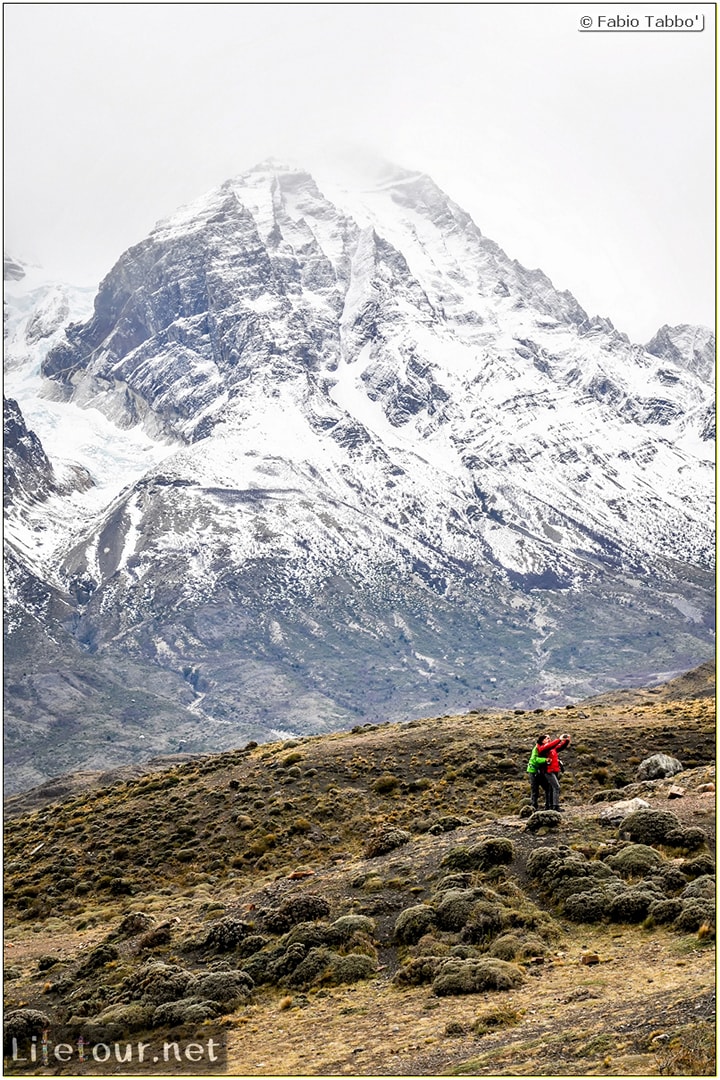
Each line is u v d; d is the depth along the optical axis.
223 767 98.31
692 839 43.59
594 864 42.31
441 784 78.12
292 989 41.31
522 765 79.69
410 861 49.97
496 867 44.75
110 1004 44.31
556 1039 28.28
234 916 50.56
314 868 62.31
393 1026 33.94
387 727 107.25
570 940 38.31
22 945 60.41
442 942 40.31
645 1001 29.72
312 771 86.06
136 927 55.66
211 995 41.78
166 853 76.25
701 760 73.25
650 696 174.00
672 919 37.34
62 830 89.69
